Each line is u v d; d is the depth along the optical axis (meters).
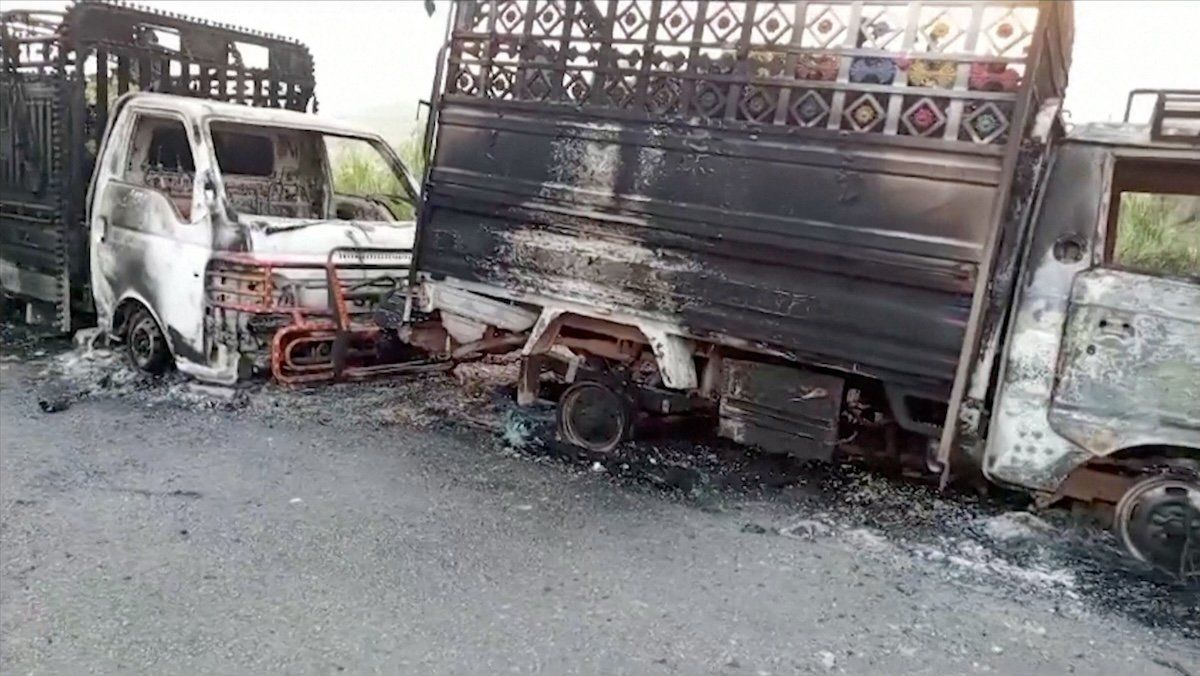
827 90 4.25
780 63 4.38
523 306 5.40
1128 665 3.37
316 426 5.81
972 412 4.23
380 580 3.76
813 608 3.71
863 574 4.05
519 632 3.40
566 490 4.93
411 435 5.74
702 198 4.59
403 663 3.15
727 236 4.52
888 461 5.19
